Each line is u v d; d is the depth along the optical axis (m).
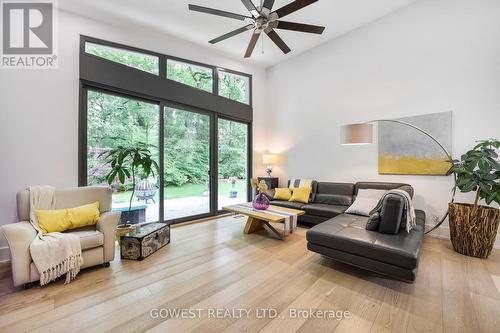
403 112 3.48
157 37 3.71
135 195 3.54
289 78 5.04
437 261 2.42
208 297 1.79
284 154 5.17
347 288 1.92
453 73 3.06
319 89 4.52
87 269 2.24
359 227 2.43
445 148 3.11
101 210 2.65
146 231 2.67
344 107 4.16
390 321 1.52
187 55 4.08
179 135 3.96
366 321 1.52
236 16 2.47
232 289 1.91
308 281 2.04
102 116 3.22
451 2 3.06
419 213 2.96
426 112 3.27
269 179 4.91
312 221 3.60
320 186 4.16
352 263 2.11
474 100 2.92
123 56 3.47
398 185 3.34
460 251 2.61
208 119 4.40
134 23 3.37
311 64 4.64
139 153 3.02
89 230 2.36
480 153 2.44
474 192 2.91
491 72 2.81
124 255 2.49
